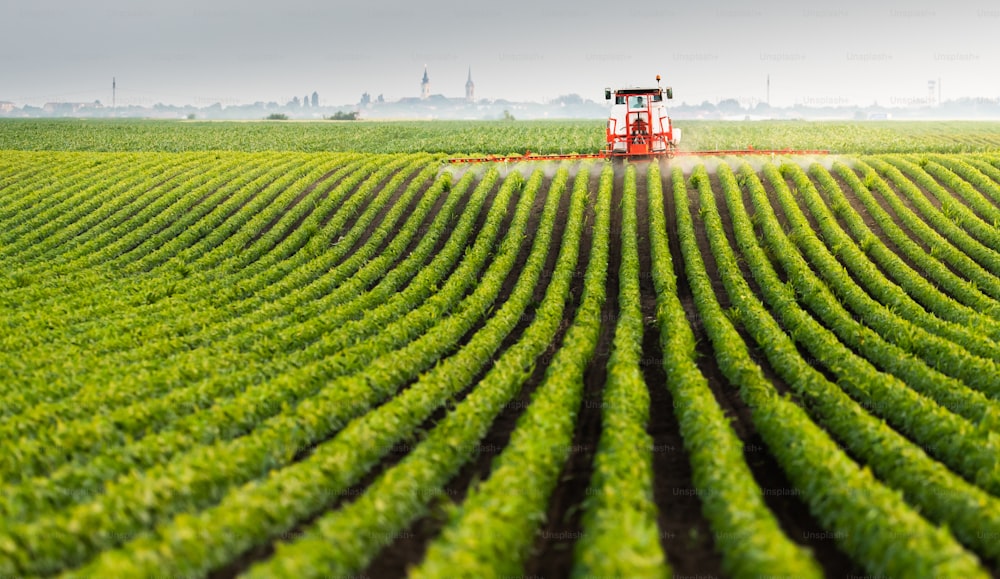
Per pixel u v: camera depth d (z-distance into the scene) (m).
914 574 11.48
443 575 10.83
